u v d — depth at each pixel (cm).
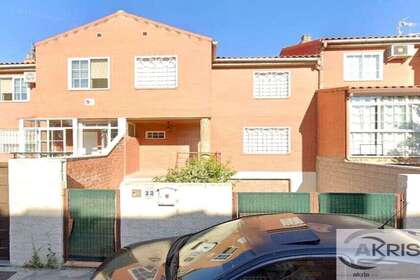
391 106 1167
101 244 579
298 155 1449
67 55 1459
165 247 363
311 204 540
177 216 566
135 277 295
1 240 607
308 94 1450
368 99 1175
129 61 1439
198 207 562
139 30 1438
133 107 1438
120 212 576
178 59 1426
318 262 230
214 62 1452
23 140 1493
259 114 1467
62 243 581
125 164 1398
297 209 543
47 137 1486
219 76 1475
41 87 1466
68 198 586
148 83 1443
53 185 585
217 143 1466
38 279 529
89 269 566
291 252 234
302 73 1454
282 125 1455
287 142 1458
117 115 1439
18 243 588
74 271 560
